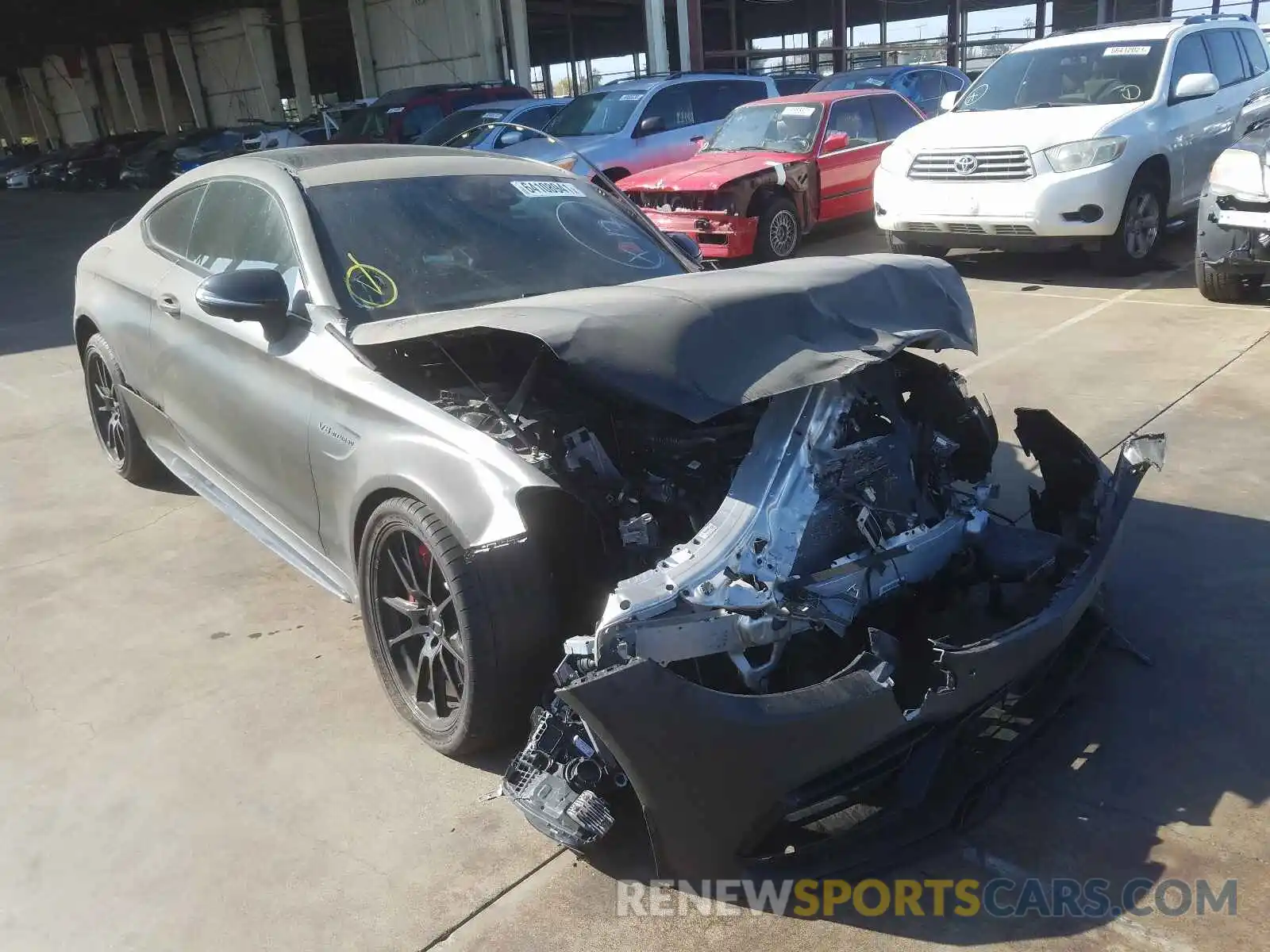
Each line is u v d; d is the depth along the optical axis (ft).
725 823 7.42
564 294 9.64
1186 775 8.95
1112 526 9.71
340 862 8.45
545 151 37.14
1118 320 23.07
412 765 9.62
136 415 15.57
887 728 7.65
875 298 9.78
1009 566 10.21
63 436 19.67
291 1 101.45
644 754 7.10
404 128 53.42
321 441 10.46
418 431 9.41
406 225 11.94
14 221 65.62
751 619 7.95
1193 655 10.61
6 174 100.17
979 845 8.32
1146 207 27.14
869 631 7.76
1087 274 28.30
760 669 8.18
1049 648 8.59
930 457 10.24
